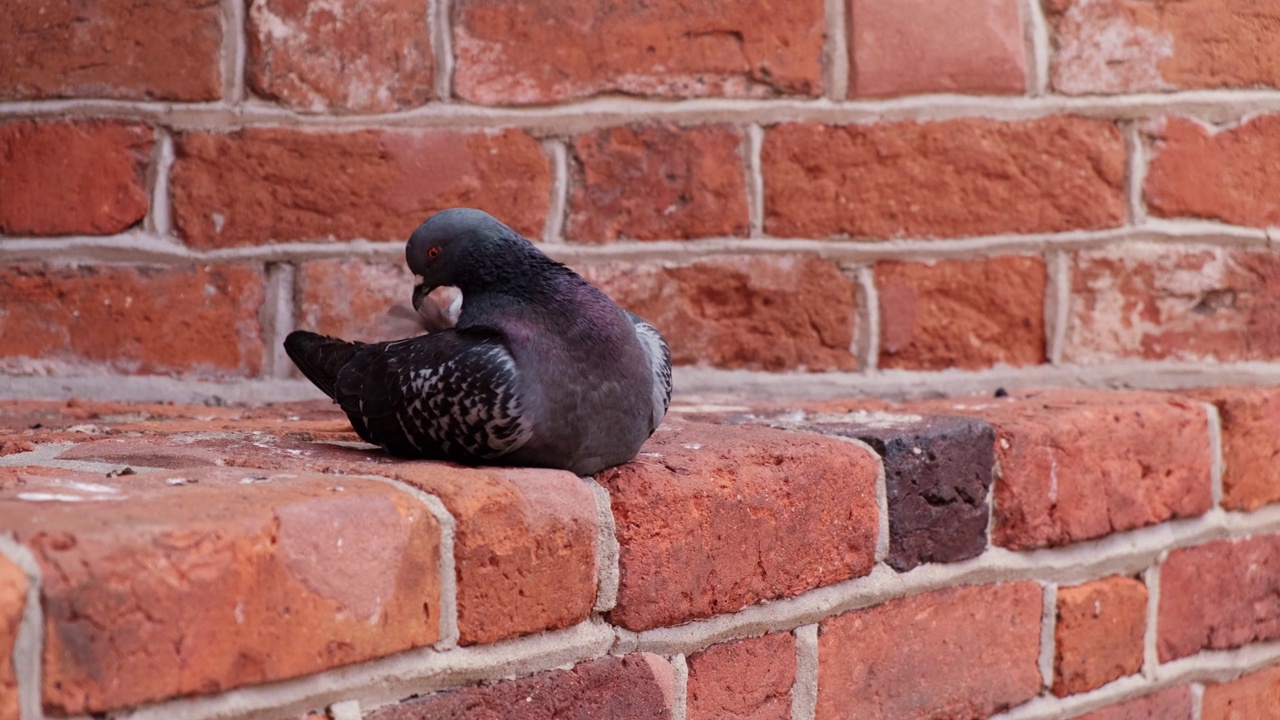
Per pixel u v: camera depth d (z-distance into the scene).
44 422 2.29
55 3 2.36
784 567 2.18
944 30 2.42
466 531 2.05
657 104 2.40
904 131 2.42
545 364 2.09
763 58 2.41
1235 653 2.42
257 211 2.38
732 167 2.41
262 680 1.99
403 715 2.04
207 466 2.10
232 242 2.38
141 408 2.34
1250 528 2.42
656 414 2.13
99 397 2.38
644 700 2.12
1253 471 2.40
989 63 2.42
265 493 2.02
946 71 2.42
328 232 2.38
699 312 2.42
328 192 2.38
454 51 2.38
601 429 2.10
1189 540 2.38
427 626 2.04
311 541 2.00
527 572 2.08
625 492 2.12
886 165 2.42
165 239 2.38
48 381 2.37
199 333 2.38
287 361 2.39
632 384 2.11
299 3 2.37
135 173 2.37
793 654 2.20
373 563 2.02
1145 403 2.36
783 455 2.18
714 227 2.42
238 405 2.38
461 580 2.05
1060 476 2.30
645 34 2.40
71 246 2.37
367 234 2.38
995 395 2.41
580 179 2.40
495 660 2.07
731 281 2.42
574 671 2.10
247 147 2.37
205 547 1.91
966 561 2.28
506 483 2.07
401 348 2.14
